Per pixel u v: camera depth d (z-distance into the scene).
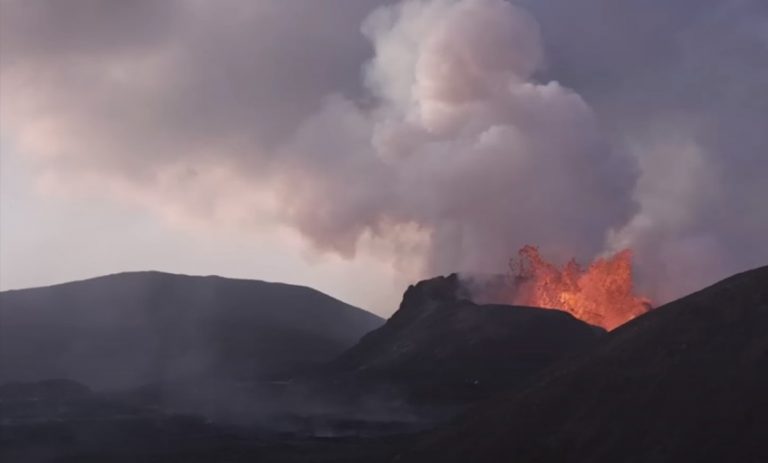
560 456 84.44
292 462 124.88
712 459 75.06
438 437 99.94
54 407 196.25
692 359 85.31
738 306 88.44
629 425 82.81
